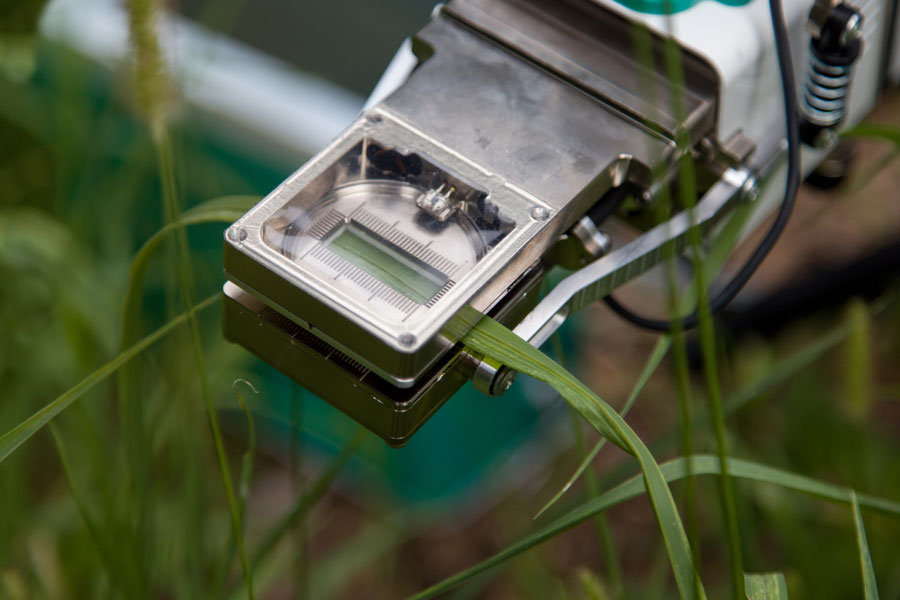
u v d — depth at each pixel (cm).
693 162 74
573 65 71
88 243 108
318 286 64
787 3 75
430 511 116
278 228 66
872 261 101
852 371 81
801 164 79
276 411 116
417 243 67
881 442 107
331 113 98
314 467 126
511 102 70
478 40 72
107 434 95
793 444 107
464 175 68
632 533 125
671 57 64
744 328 111
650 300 138
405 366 64
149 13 68
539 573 103
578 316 119
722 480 65
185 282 71
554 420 127
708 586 115
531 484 127
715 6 73
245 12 105
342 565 104
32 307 105
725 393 106
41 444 122
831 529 101
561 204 67
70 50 98
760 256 75
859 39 75
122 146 105
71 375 97
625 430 64
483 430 114
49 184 117
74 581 93
